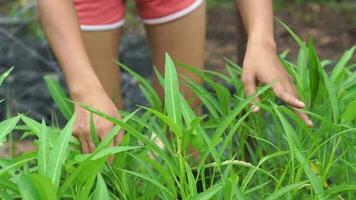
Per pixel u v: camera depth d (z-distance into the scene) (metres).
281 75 1.50
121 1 1.93
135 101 3.02
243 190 1.25
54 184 1.08
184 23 1.93
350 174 1.48
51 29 1.53
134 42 3.53
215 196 1.22
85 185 1.10
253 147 1.68
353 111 1.33
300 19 4.77
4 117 2.97
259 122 1.59
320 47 4.31
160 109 1.58
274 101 1.58
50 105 3.07
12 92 3.01
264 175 1.52
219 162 1.24
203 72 1.77
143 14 1.95
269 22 1.58
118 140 1.40
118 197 1.39
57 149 1.12
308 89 1.57
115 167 1.30
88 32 1.89
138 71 3.42
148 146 1.25
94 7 1.88
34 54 3.36
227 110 1.58
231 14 4.83
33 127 1.23
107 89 1.95
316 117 1.47
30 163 1.53
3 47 3.40
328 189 1.29
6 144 2.48
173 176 1.25
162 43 1.95
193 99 1.74
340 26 4.61
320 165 1.37
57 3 1.54
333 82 1.54
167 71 1.28
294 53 4.15
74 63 1.49
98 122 1.41
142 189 1.41
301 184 1.20
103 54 1.92
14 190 1.13
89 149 1.42
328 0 5.05
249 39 1.55
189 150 1.66
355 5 4.95
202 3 1.95
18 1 4.52
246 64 1.52
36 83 3.16
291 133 1.30
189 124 1.27
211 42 4.39
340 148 1.56
